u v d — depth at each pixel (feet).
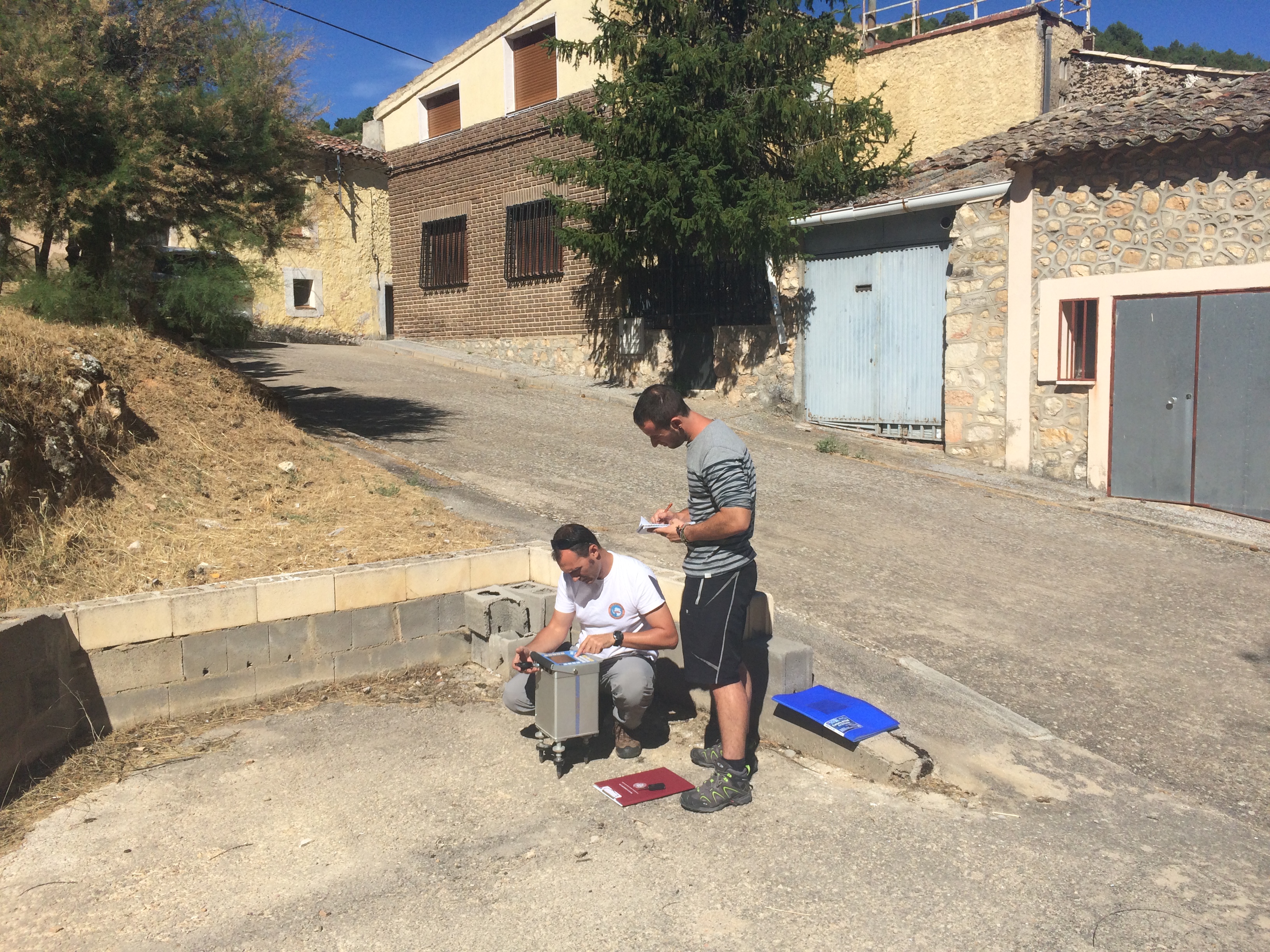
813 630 18.54
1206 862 11.18
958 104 52.90
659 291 50.21
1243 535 28.07
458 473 29.63
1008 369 34.94
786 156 43.19
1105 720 15.46
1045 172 33.60
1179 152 30.55
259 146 30.14
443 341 64.34
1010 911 10.01
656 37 42.57
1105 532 27.81
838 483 32.27
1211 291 30.22
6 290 27.71
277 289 32.37
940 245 38.01
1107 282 32.30
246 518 20.79
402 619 17.26
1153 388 31.55
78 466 19.54
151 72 28.71
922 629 19.21
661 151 41.60
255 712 15.47
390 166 67.31
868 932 9.61
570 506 26.73
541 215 56.34
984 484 33.24
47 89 25.03
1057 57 52.24
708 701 15.12
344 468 26.30
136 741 14.20
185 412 25.09
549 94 56.18
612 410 44.80
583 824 11.89
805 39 41.42
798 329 42.88
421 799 12.55
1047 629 19.53
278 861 11.02
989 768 13.62
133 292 28.60
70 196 25.57
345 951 9.32
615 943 9.42
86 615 14.02
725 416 43.39
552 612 17.78
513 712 15.58
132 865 10.91
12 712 12.75
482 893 10.33
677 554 22.62
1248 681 17.16
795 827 11.79
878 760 13.06
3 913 9.95
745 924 9.75
